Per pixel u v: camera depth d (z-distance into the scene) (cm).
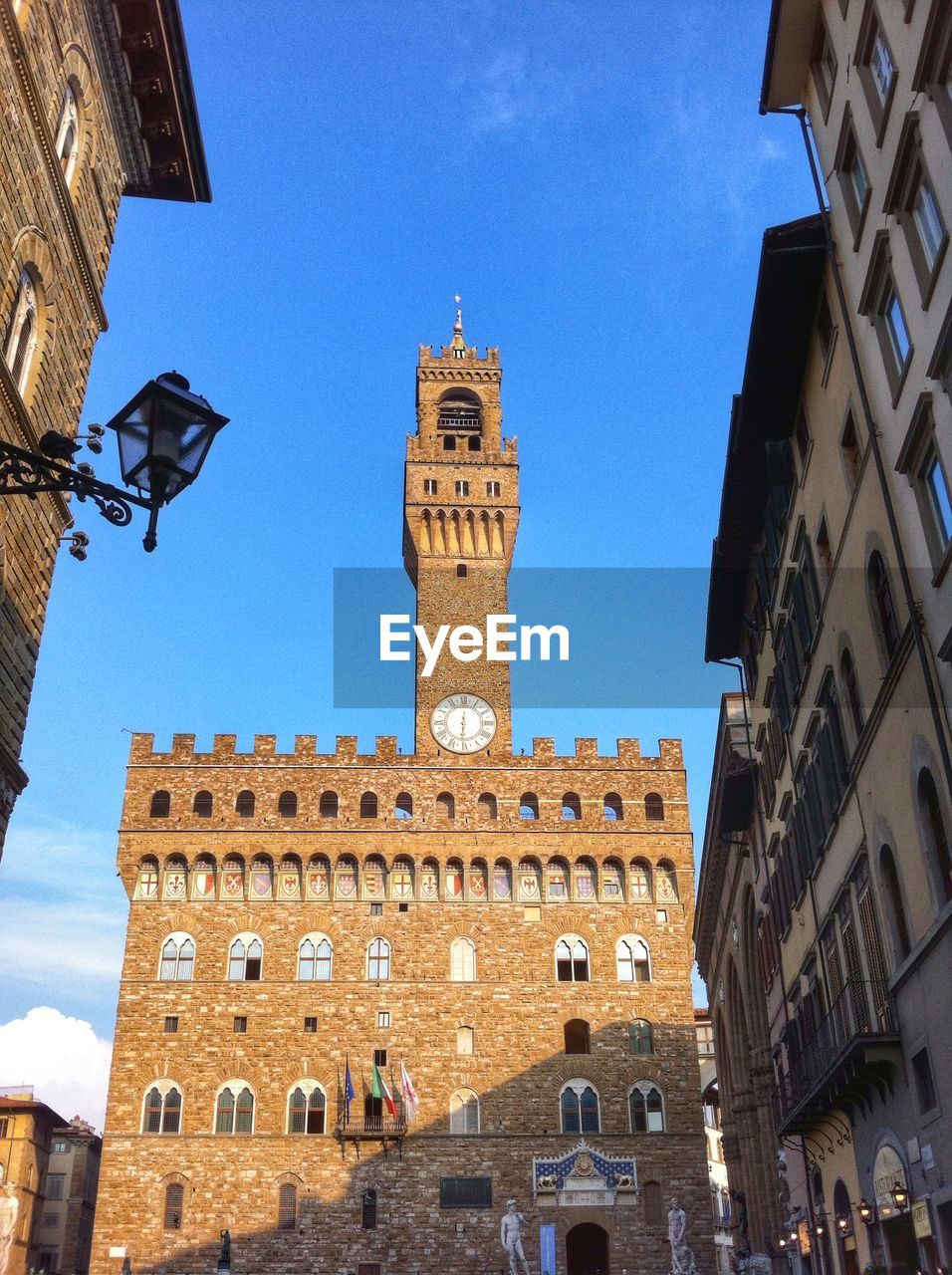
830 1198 4006
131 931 7656
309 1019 7475
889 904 3080
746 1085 7138
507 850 8019
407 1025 7494
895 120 2744
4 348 2388
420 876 7925
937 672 2603
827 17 3281
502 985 7644
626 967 7762
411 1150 7188
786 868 4644
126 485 1481
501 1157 7206
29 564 2539
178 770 8131
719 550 4675
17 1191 10381
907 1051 2916
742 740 5647
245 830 7950
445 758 8312
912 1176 2919
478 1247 6988
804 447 3822
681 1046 7550
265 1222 6969
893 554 2873
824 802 3747
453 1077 7381
